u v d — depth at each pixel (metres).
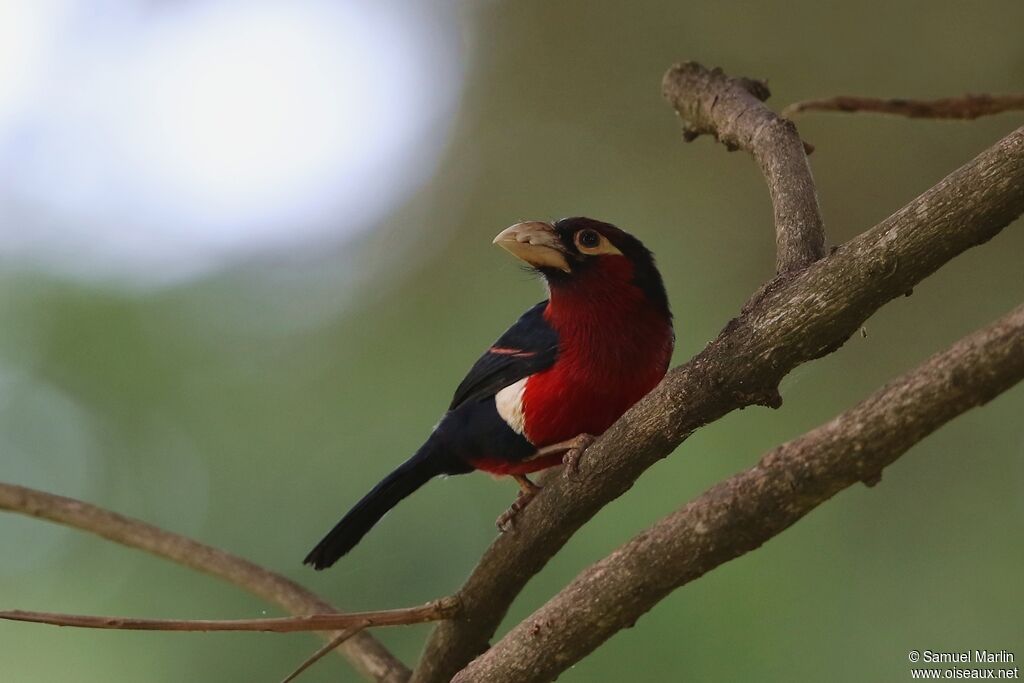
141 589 11.43
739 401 5.46
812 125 12.11
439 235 13.40
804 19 12.35
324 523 11.70
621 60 13.23
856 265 5.15
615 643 10.15
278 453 12.16
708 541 5.21
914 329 11.34
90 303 12.75
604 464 5.89
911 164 11.91
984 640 9.93
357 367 12.73
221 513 11.85
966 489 10.48
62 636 11.39
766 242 12.30
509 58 13.65
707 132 8.06
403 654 10.66
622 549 5.52
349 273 13.30
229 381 12.59
